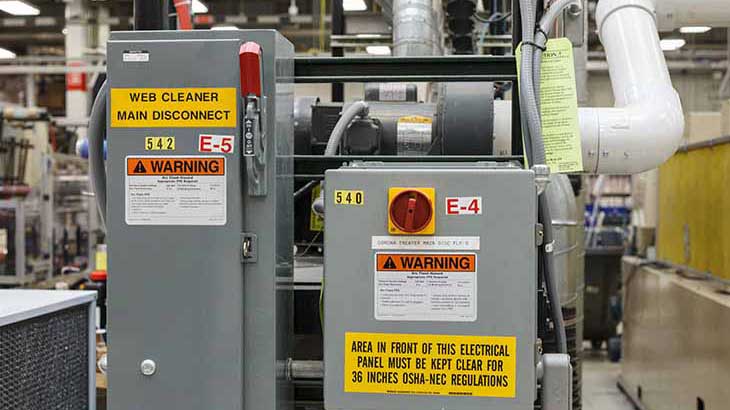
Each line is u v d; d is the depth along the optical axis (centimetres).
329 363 116
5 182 444
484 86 164
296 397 157
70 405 129
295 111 174
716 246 312
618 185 744
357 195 115
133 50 117
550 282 133
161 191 117
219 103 116
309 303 159
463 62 140
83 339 134
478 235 113
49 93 935
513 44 140
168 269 118
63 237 463
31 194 437
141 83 117
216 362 118
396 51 222
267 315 119
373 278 115
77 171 490
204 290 117
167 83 116
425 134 167
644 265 414
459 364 114
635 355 432
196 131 116
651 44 169
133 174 117
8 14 760
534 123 127
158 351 118
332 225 116
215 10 741
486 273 113
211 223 117
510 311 113
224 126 116
